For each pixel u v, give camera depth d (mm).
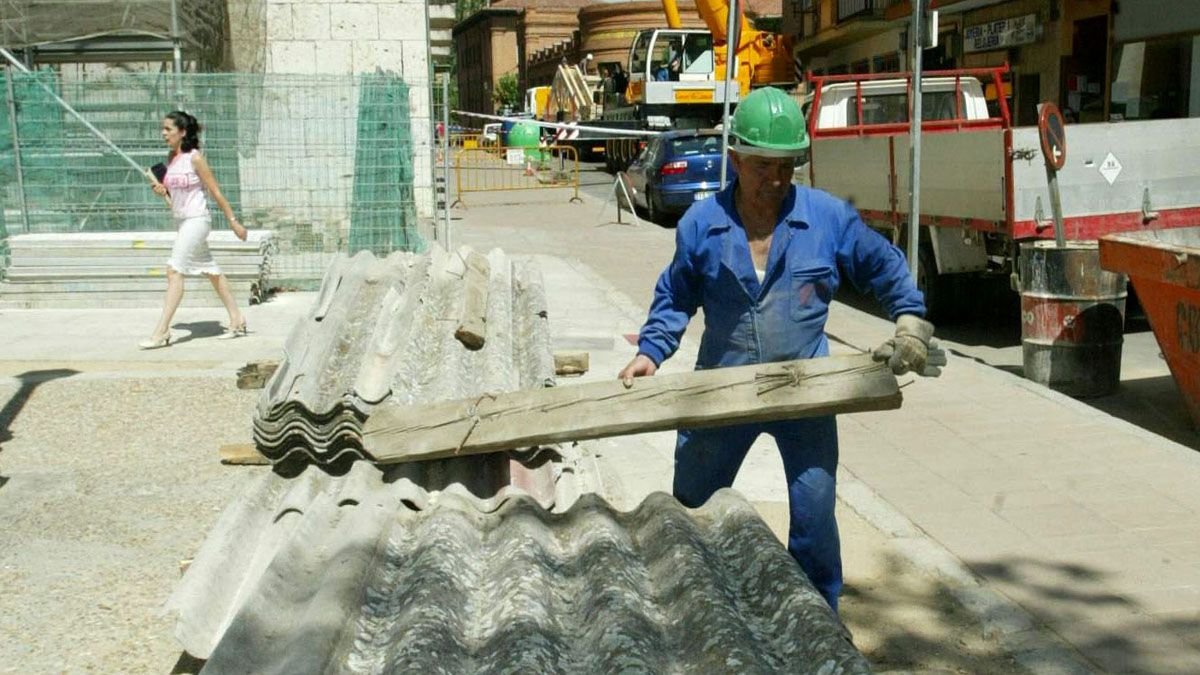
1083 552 5188
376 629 2838
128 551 5238
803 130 3656
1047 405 7645
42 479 6238
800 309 3828
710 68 31656
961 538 5375
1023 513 5680
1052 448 6707
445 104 15016
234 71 17719
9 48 14312
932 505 5816
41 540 5363
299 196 13625
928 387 8188
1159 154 9953
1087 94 23016
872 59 34625
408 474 4199
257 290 11773
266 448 4480
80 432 7113
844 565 5098
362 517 3543
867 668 2498
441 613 2740
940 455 6629
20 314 11219
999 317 11828
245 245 11727
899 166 11633
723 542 3473
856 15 32125
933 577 4953
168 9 14258
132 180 13227
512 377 5711
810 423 3932
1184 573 4930
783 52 27859
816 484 3939
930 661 4254
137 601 4695
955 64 28562
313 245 13641
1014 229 9656
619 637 2619
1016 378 8461
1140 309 11680
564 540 3543
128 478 6250
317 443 4414
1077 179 9742
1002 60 25891
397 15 18188
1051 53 23641
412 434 4223
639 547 3473
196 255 9680
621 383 3961
